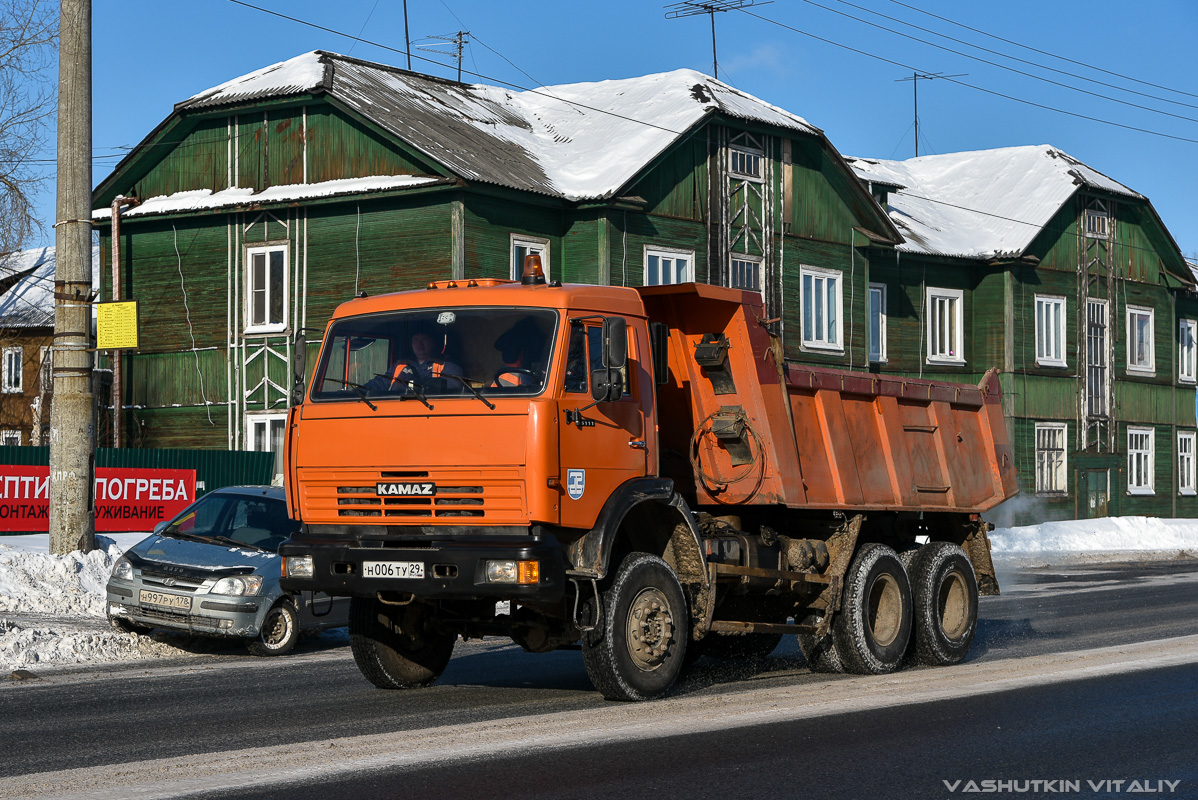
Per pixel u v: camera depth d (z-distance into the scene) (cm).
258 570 1325
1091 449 4384
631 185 2969
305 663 1266
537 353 916
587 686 1084
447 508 909
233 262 3103
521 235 2923
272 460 2522
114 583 1361
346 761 747
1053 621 1670
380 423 932
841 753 784
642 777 709
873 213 3691
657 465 992
